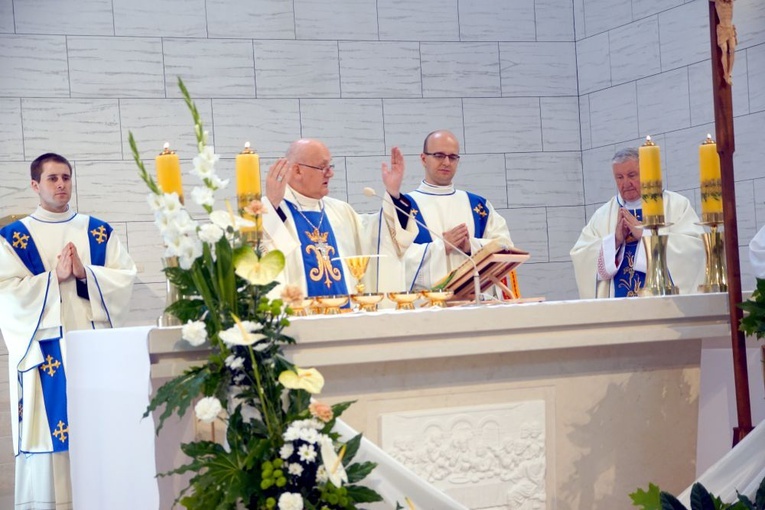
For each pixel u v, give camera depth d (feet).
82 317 20.10
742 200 24.04
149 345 9.66
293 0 26.58
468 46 27.89
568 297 28.45
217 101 25.96
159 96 25.58
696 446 12.24
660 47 26.30
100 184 25.13
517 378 11.36
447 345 10.64
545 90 28.43
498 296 18.85
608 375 11.82
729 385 12.99
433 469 10.99
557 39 28.55
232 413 9.80
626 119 27.30
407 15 27.45
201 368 9.53
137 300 25.21
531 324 10.91
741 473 11.39
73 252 19.92
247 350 9.42
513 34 28.25
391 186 16.66
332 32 26.86
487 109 27.99
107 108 25.25
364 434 10.76
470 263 12.59
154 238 25.41
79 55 25.11
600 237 20.38
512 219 28.07
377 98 27.12
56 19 24.99
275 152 26.30
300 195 16.66
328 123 26.73
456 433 11.09
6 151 24.58
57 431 19.58
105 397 10.69
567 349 11.59
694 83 25.44
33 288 19.66
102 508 10.96
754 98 23.75
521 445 11.37
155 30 25.61
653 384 12.03
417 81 27.48
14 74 24.71
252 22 26.27
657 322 11.61
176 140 25.62
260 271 9.41
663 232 19.13
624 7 27.20
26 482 20.02
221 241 9.43
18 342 19.71
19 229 20.52
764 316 11.38
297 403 9.61
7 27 24.68
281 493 9.29
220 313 9.48
